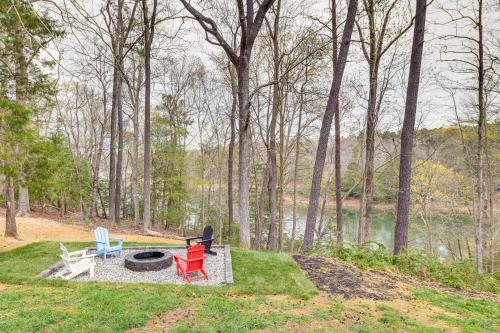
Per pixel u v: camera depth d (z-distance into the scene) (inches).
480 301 277.7
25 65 419.8
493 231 788.0
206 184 1127.6
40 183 405.4
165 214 1071.6
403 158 439.8
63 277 289.9
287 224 1178.6
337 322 201.5
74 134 1080.8
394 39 533.6
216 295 250.1
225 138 1045.2
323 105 735.1
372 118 567.8
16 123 357.4
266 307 224.5
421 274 359.6
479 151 558.6
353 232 1051.3
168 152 1025.5
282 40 691.4
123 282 273.7
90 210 1043.3
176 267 339.9
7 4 347.6
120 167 896.9
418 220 1049.5
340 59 431.8
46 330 177.2
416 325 204.4
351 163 1006.4
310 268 331.3
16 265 320.2
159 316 203.3
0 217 709.9
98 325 184.4
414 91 434.6
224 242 987.9
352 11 423.5
